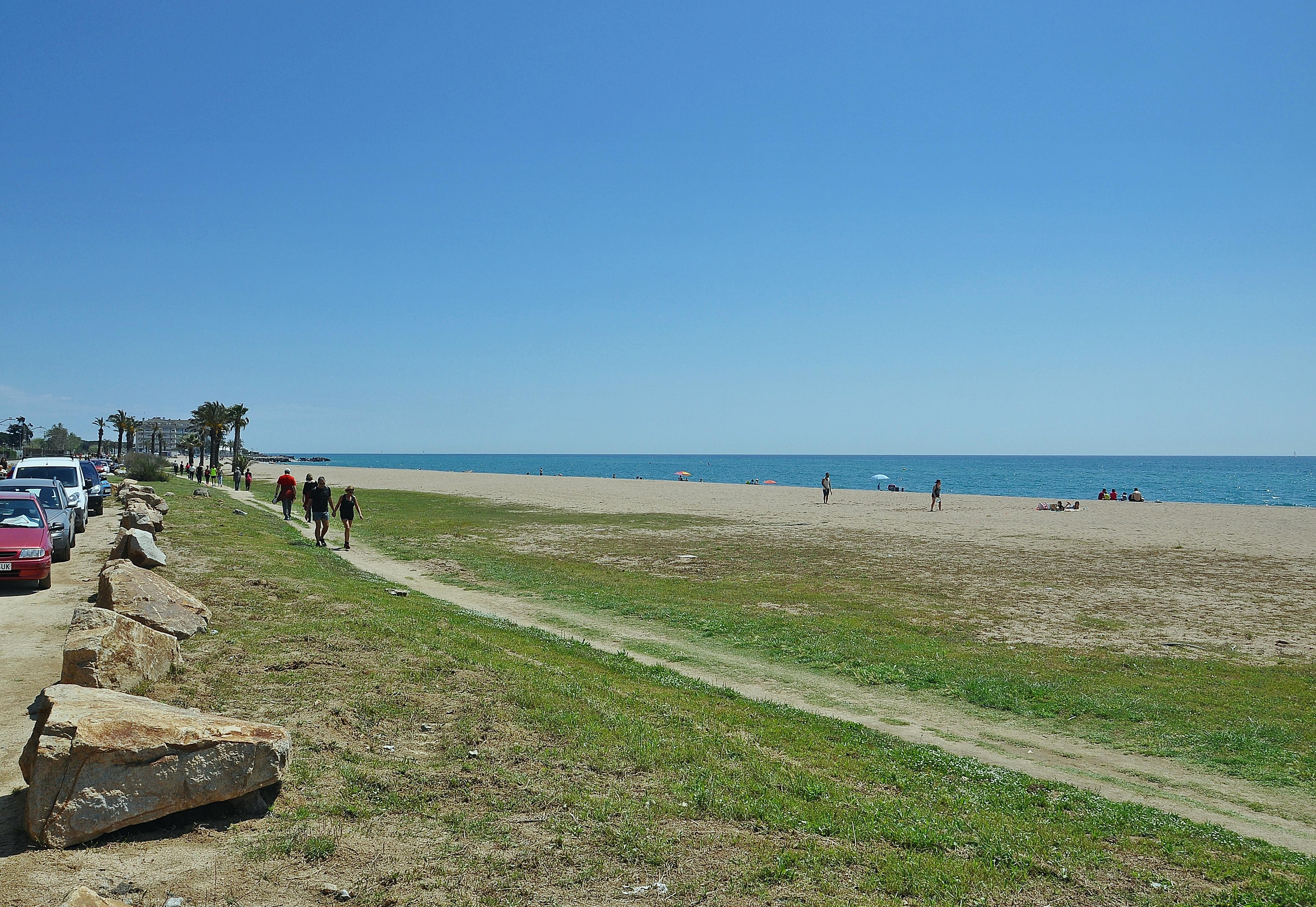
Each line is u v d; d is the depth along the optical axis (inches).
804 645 603.2
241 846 207.2
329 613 500.1
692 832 248.2
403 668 386.0
